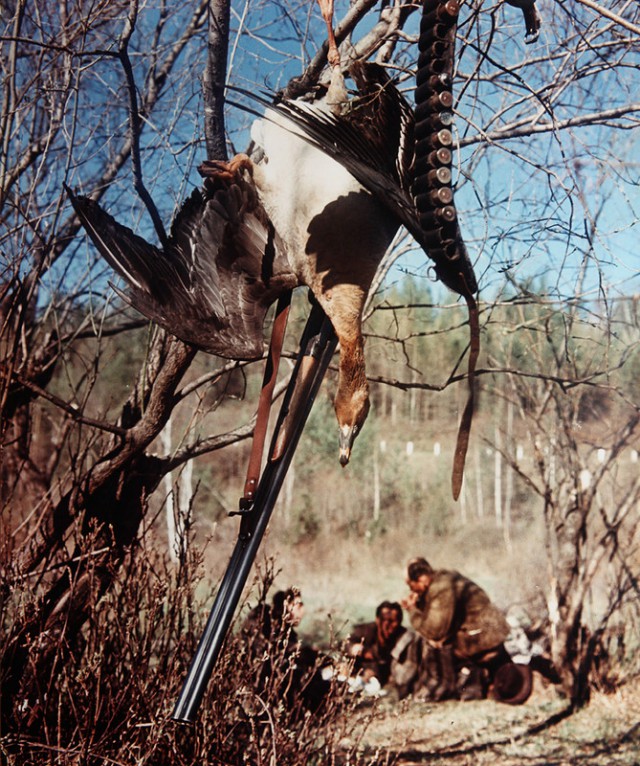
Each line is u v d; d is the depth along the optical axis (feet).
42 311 9.90
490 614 12.55
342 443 5.07
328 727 7.39
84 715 6.57
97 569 7.14
